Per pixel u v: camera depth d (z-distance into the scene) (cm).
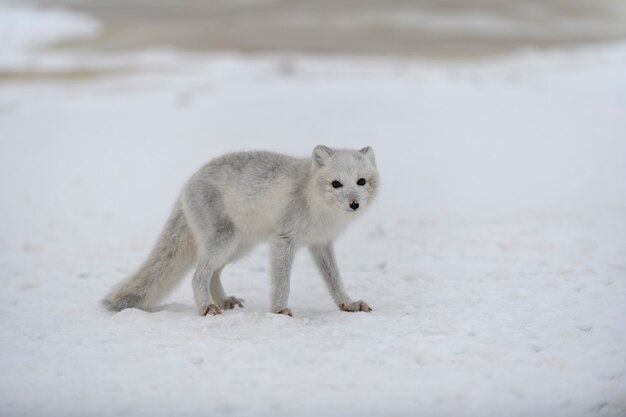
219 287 1043
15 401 675
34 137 2730
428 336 824
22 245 1455
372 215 1720
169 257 1026
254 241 1028
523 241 1317
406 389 686
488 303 969
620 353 755
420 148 2478
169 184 2058
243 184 980
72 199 1912
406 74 3778
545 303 950
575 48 4678
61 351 811
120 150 2500
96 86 3681
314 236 983
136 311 970
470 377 708
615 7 6806
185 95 3303
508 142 2536
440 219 1622
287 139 2556
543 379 700
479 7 6831
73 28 5806
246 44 5103
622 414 638
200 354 784
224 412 648
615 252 1217
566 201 1762
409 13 6569
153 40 5359
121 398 678
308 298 1082
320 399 667
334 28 5847
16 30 5494
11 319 949
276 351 788
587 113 2897
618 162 2219
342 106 3042
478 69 3944
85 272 1227
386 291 1077
